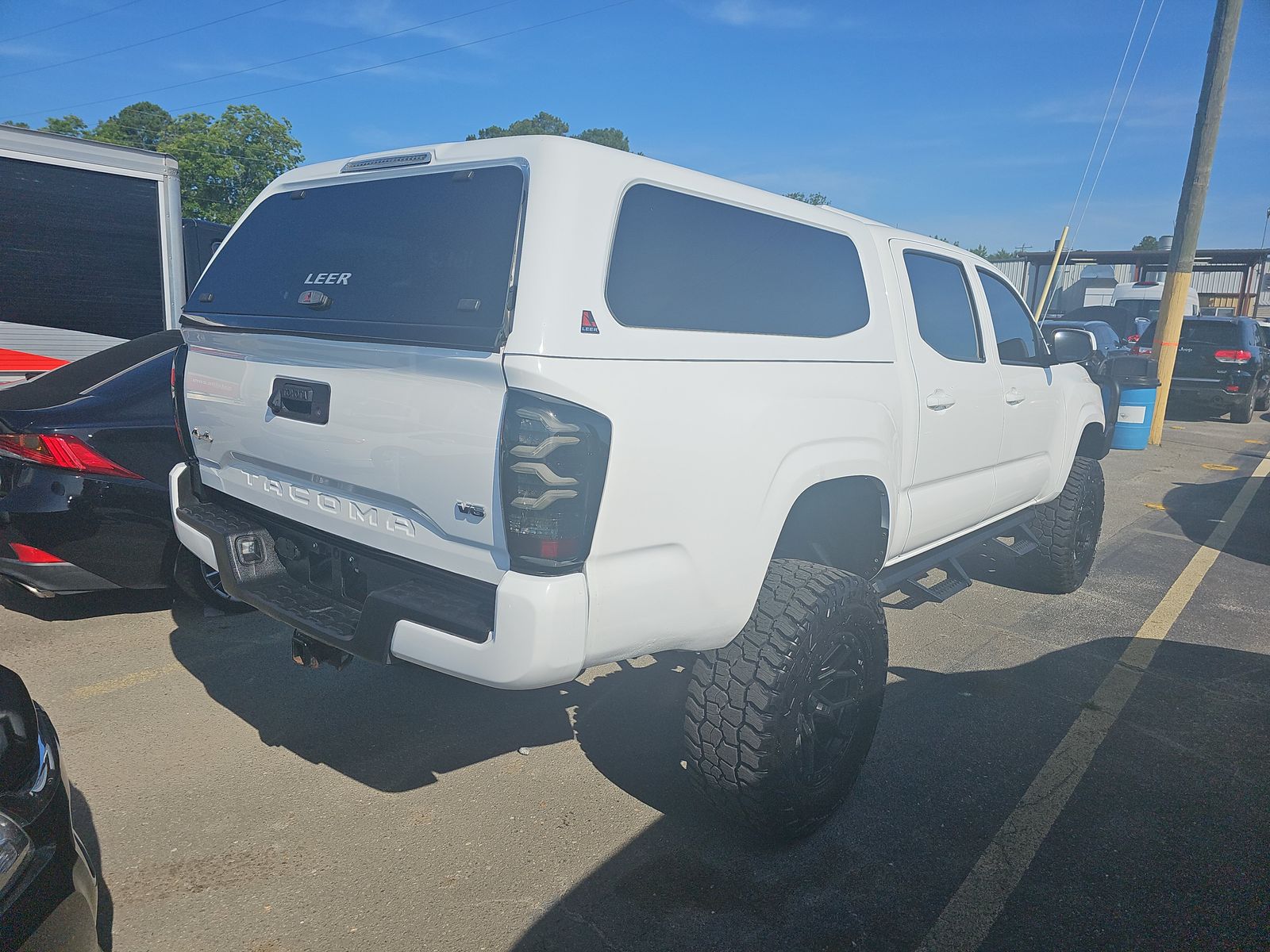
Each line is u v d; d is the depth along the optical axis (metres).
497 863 2.71
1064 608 5.27
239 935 2.37
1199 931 2.54
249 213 3.22
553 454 2.10
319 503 2.72
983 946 2.45
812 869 2.75
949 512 3.96
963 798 3.17
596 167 2.29
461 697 3.79
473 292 2.26
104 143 7.55
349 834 2.82
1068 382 5.07
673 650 2.56
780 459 2.69
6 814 1.81
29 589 4.10
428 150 2.58
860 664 2.95
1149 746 3.61
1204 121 11.39
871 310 3.32
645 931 2.45
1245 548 6.86
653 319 2.39
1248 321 15.38
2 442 3.95
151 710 3.55
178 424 3.33
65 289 7.50
